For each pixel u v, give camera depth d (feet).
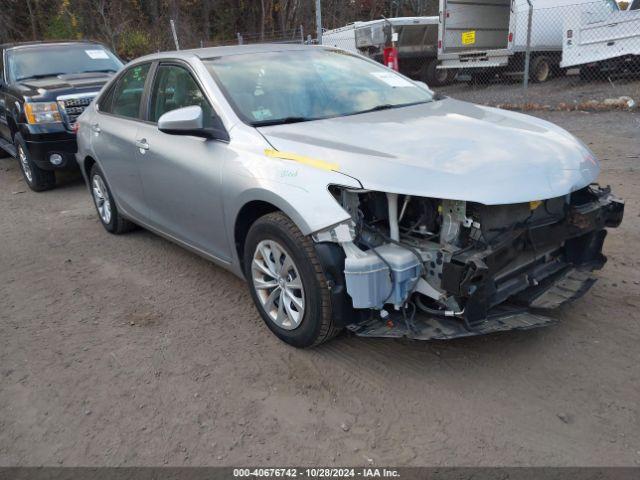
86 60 29.22
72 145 24.91
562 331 11.59
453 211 9.62
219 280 15.33
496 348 11.19
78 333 12.98
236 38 93.40
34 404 10.50
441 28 48.91
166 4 83.05
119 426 9.77
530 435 8.92
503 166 9.88
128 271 16.37
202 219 13.26
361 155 10.23
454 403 9.73
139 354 11.92
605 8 38.45
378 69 15.64
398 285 9.77
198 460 8.89
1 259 17.98
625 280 13.50
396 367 10.82
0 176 30.58
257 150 11.43
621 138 27.37
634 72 42.19
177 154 13.50
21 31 82.58
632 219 17.17
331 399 10.07
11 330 13.29
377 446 8.93
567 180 10.09
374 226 10.36
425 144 10.66
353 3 103.09
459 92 47.73
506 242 9.56
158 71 15.23
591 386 9.94
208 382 10.80
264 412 9.87
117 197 17.83
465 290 9.30
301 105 13.00
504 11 52.95
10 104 25.68
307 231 10.02
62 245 18.94
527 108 36.73
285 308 11.34
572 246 11.65
